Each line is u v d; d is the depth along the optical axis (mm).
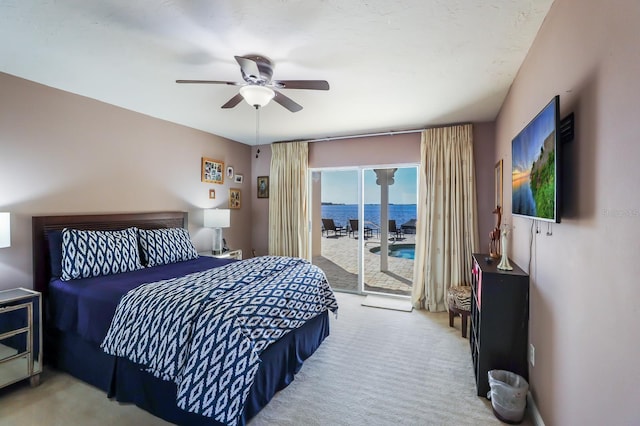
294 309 2357
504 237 2361
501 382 2029
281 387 2264
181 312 1869
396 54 2203
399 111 3529
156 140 3803
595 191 1210
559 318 1579
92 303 2236
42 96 2756
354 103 3260
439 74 2539
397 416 1997
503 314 2182
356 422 1940
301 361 2547
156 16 1770
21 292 2359
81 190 3047
